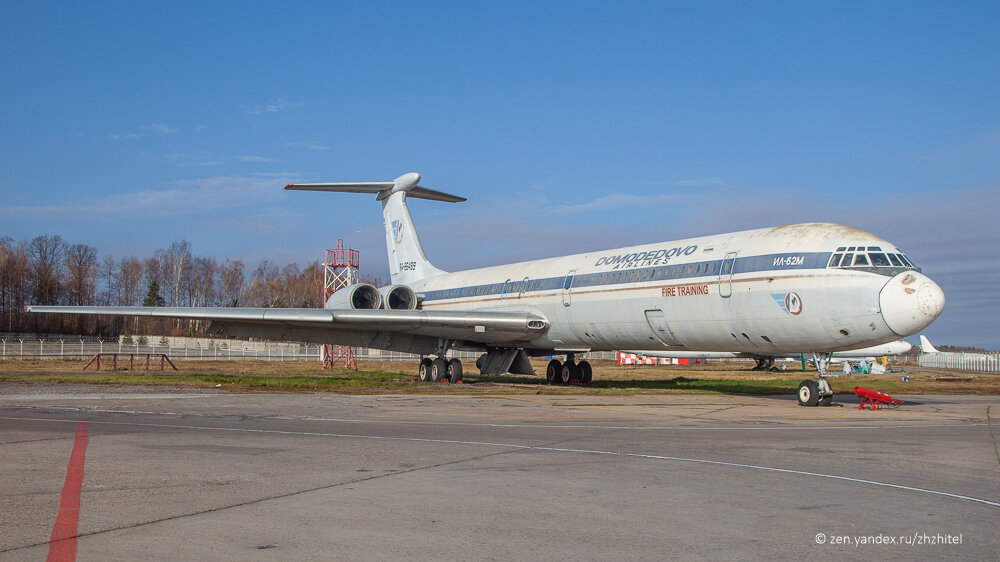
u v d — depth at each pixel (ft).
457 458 32.60
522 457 33.01
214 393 68.59
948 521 22.15
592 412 55.47
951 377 141.79
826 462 32.45
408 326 85.15
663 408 59.62
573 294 83.30
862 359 187.21
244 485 26.23
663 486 26.76
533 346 94.32
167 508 22.66
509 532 20.33
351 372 122.21
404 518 21.71
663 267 72.79
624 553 18.54
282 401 61.00
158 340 251.80
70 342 257.34
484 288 99.60
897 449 36.68
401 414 51.85
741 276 64.49
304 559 17.79
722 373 152.46
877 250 58.49
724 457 33.58
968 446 38.09
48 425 42.75
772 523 21.59
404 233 119.44
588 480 27.73
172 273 355.77
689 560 18.03
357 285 99.86
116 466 29.71
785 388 88.22
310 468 29.71
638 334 76.74
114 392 67.77
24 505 22.93
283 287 392.47
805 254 60.70
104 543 18.85
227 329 90.53
